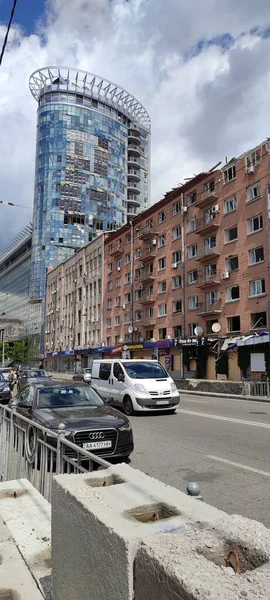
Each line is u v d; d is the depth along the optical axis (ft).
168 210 137.90
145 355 144.36
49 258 267.59
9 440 18.90
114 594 5.40
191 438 30.27
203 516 6.03
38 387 26.30
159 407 42.45
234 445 27.66
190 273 124.47
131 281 158.30
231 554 4.86
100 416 22.41
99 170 289.94
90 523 6.22
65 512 7.29
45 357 245.24
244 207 104.73
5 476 19.20
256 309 98.48
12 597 8.67
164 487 7.35
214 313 110.73
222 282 110.11
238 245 105.70
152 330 144.46
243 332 101.65
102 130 295.89
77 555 6.64
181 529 5.56
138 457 24.59
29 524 12.22
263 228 98.32
